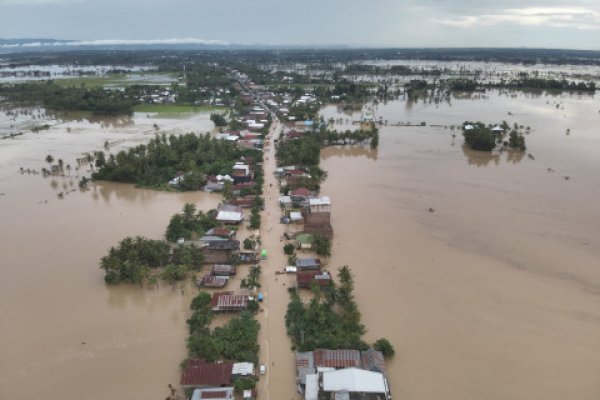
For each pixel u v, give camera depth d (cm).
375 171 13062
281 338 5959
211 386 5050
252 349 5641
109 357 5650
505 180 12231
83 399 5016
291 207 10238
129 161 12619
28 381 5269
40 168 13262
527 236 8894
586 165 13538
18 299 6825
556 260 7988
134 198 11038
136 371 5416
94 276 7481
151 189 11631
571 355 5675
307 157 13200
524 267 7762
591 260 7981
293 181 11412
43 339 5966
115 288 7156
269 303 6712
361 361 5397
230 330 5884
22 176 12581
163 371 5416
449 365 5494
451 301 6781
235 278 7381
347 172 12962
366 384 4900
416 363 5522
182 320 6384
